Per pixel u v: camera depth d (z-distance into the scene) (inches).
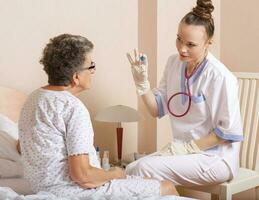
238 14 138.6
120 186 80.7
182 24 97.2
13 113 108.7
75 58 76.4
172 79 105.3
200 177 99.0
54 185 76.0
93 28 125.9
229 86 97.6
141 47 134.7
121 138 125.2
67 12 120.6
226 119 97.3
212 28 97.7
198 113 100.8
